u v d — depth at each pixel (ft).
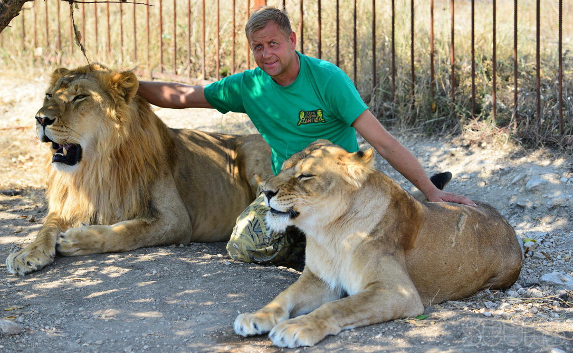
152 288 12.57
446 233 12.39
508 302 12.33
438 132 21.95
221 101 14.80
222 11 29.45
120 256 14.51
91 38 31.12
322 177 11.28
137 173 15.25
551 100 21.21
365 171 11.31
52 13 32.58
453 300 12.74
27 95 27.73
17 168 21.77
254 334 10.58
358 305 10.62
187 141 17.26
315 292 11.91
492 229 13.28
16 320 11.06
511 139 20.29
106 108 14.62
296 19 27.07
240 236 14.42
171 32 29.84
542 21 29.22
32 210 18.26
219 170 17.46
